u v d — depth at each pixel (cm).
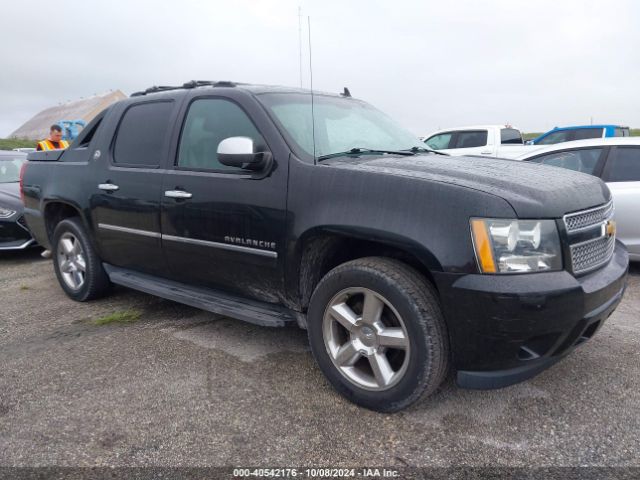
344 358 279
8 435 257
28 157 525
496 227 237
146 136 396
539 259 239
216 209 329
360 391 273
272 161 307
